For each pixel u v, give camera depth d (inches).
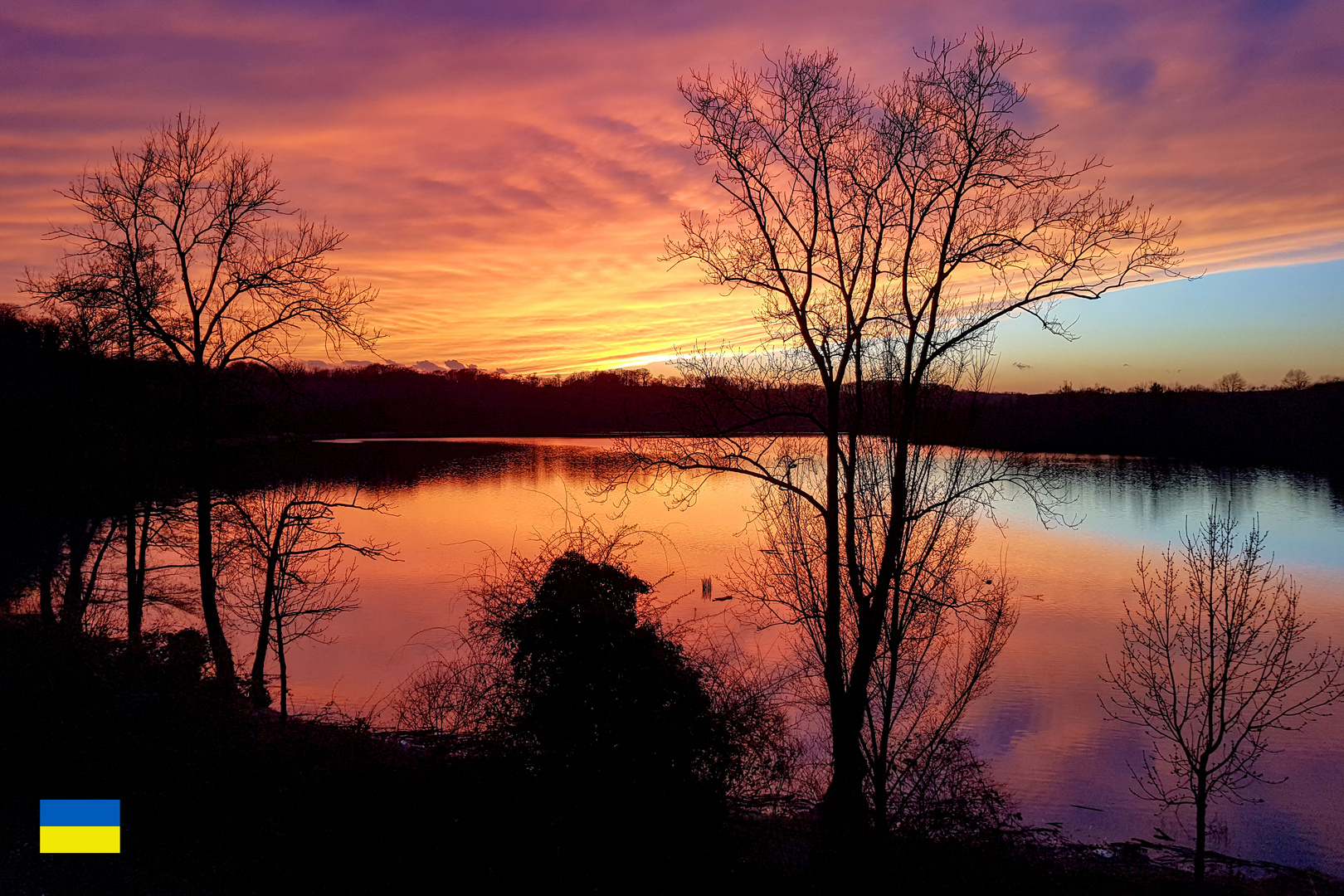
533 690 325.7
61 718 398.0
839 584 647.1
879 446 655.8
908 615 557.3
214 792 328.2
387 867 284.7
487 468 3609.7
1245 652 727.7
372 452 4648.1
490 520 2063.2
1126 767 749.3
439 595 1322.6
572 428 7052.2
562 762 310.5
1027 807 665.0
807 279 680.4
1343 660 1015.6
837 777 526.3
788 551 691.4
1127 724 845.8
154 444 857.5
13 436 855.1
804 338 676.1
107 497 856.3
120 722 392.8
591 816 303.4
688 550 1521.9
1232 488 2787.9
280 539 845.2
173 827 307.0
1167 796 689.6
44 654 463.8
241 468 844.0
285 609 901.8
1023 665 1024.2
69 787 334.6
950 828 426.9
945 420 629.9
